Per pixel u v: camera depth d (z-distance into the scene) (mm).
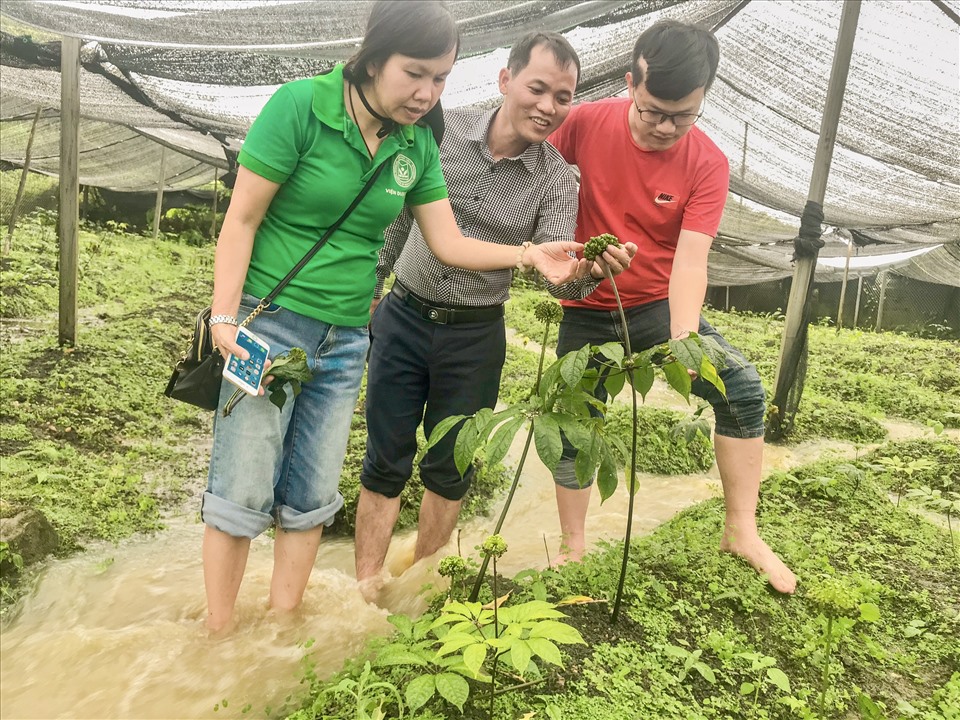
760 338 8438
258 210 2459
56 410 5195
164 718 2314
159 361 6578
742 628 2713
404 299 3176
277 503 2811
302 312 2584
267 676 2523
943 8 4547
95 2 5098
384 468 3305
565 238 3023
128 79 6594
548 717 2064
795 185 6273
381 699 2068
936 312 8891
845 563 3430
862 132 5488
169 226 14195
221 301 2455
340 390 2752
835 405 6582
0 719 2320
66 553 3578
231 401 2529
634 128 3084
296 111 2365
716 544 3283
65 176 6184
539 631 1746
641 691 2234
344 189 2496
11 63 6527
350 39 5016
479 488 4742
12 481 4141
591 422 2252
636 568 2906
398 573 3504
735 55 5348
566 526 3416
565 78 2775
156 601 3158
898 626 2971
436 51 2301
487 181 3006
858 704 2416
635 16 4762
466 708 2090
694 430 4070
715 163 3090
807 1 4801
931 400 6723
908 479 4863
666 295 3320
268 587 3172
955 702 2486
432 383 3211
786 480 4395
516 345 8211
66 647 2664
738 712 2256
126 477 4473
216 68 5891
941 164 5422
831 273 8969
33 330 7062
